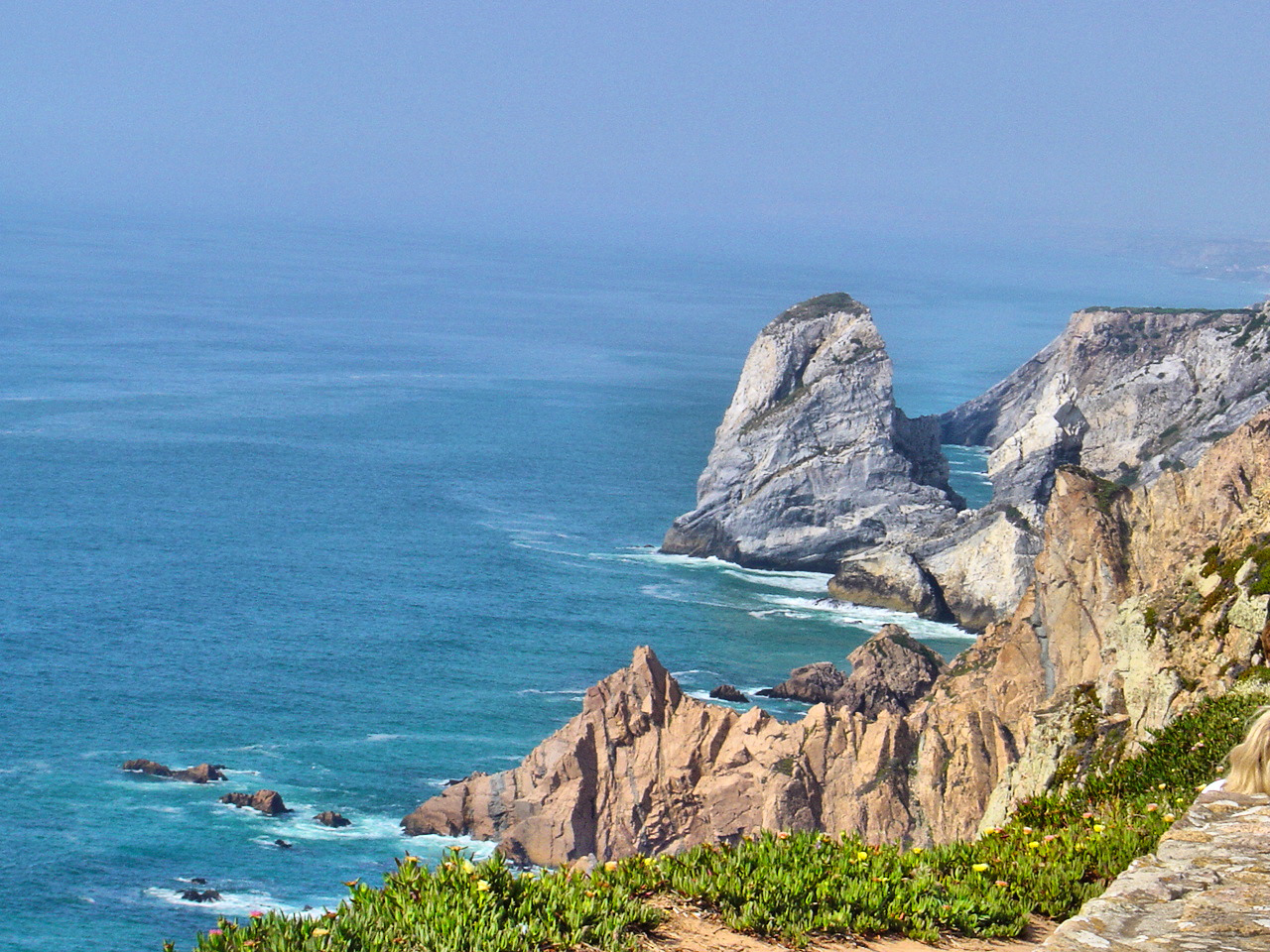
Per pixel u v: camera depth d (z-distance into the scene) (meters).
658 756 69.81
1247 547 37.38
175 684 100.94
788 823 64.75
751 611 130.62
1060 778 39.88
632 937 13.13
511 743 92.69
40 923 66.44
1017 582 130.12
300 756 88.69
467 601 126.75
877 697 92.38
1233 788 13.77
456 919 12.69
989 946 14.53
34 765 85.19
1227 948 10.37
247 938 12.37
